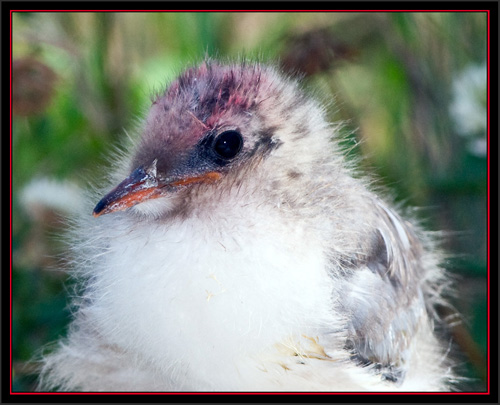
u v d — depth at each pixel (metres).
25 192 1.73
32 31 1.75
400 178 1.75
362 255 1.66
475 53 1.75
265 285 1.64
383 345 1.66
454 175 1.74
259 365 1.65
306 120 1.65
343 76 1.76
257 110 1.65
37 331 1.71
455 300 1.73
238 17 1.77
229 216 1.64
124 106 1.75
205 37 1.76
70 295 1.68
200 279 1.64
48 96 1.74
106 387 1.67
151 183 1.64
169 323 1.64
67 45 1.75
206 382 1.65
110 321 1.65
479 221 1.75
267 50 1.75
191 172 1.64
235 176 1.64
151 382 1.66
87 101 1.75
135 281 1.64
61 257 1.69
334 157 1.66
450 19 1.75
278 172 1.64
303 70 1.75
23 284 1.72
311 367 1.65
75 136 1.75
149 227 1.64
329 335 1.65
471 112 1.74
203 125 1.64
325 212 1.65
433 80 1.75
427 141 1.75
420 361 1.68
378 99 1.76
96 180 1.70
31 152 1.75
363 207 1.66
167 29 1.76
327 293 1.65
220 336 1.64
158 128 1.65
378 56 1.76
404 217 1.71
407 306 1.67
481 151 1.74
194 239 1.64
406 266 1.67
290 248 1.64
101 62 1.75
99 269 1.65
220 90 1.65
